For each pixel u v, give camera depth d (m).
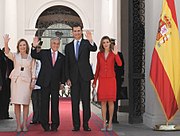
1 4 20.98
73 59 8.84
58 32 23.77
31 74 8.83
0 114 11.47
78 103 8.89
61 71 8.91
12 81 8.75
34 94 10.27
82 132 8.63
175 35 8.93
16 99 8.67
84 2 23.39
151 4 9.61
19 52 8.91
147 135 8.12
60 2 23.36
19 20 22.86
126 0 15.06
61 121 11.11
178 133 8.38
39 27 23.61
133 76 10.43
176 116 9.16
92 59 22.12
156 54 8.89
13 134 8.36
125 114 13.30
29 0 23.05
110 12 18.11
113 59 8.95
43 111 8.84
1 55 11.01
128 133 8.42
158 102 9.18
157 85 8.84
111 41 9.08
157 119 9.17
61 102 19.78
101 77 8.90
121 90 10.47
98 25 23.14
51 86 8.81
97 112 14.40
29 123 10.52
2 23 20.94
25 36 22.92
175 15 8.98
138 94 10.44
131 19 10.55
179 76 8.91
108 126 8.91
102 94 8.83
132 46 10.50
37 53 8.81
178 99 8.90
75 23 23.80
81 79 8.80
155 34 9.47
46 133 8.50
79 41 8.95
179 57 8.93
